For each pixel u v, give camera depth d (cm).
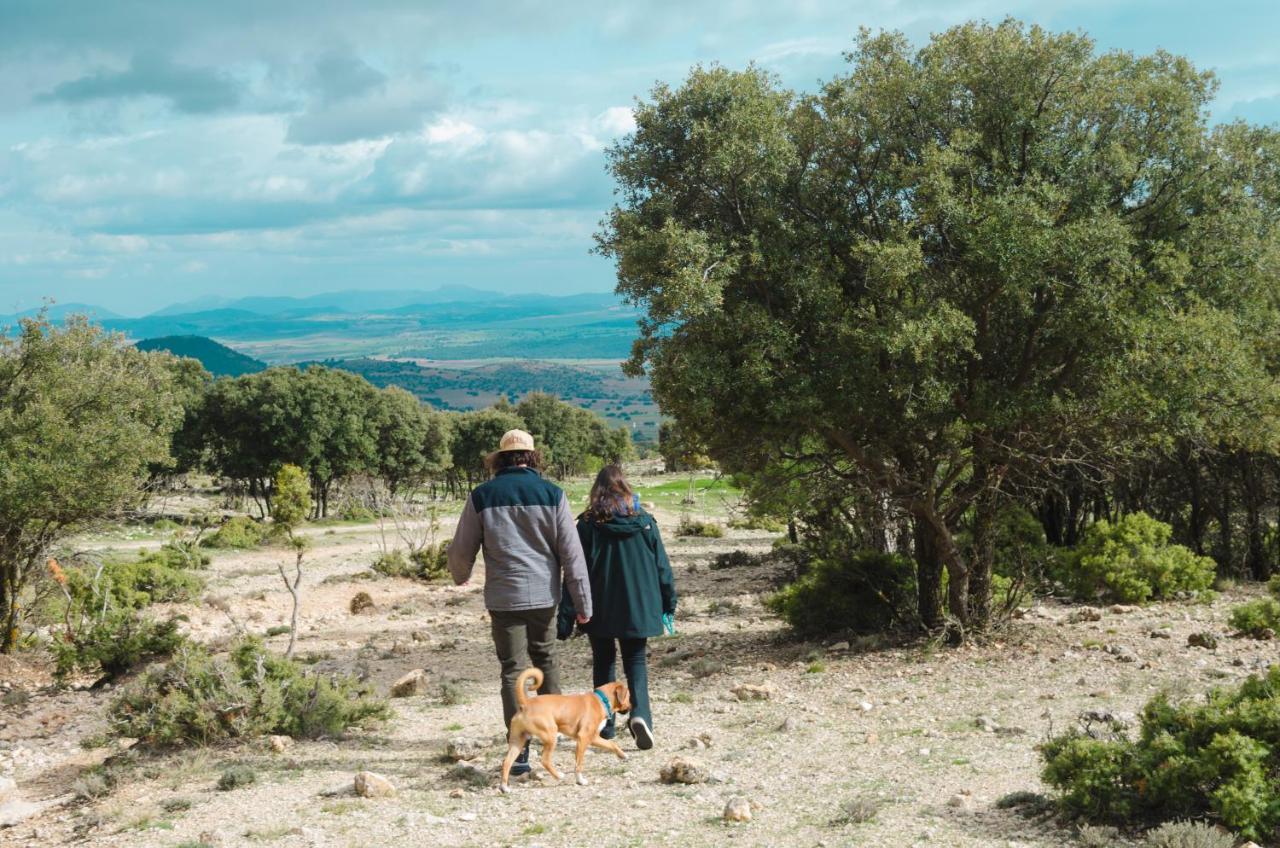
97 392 1576
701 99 1255
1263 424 1198
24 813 684
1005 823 557
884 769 710
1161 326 1101
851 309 1188
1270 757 534
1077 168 1188
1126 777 552
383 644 1780
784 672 1217
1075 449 1336
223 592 2677
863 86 1244
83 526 1627
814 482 1392
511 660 671
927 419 1195
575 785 660
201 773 752
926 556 1371
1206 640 1200
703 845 529
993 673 1125
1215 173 1195
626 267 1220
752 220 1266
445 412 10531
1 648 1596
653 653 1503
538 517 666
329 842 552
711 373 1152
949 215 1124
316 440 6994
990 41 1186
